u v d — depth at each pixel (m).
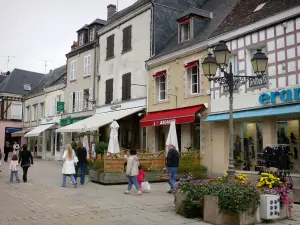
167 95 18.16
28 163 14.37
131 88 21.34
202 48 15.85
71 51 29.19
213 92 15.14
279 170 10.27
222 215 7.02
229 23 15.40
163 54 18.27
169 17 20.75
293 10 11.85
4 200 9.77
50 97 32.97
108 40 24.22
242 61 13.85
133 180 11.00
